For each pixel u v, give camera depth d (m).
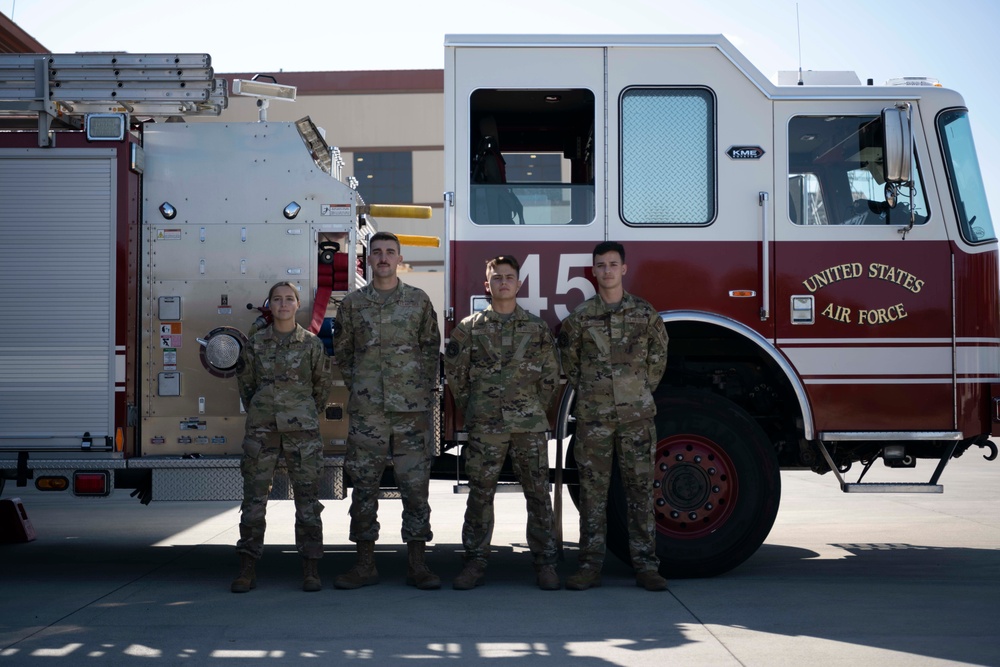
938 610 4.78
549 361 5.30
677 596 5.10
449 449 5.85
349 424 5.43
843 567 6.03
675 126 5.74
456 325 5.61
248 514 5.25
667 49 5.75
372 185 23.98
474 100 5.91
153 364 5.70
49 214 5.61
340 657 3.95
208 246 5.72
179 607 4.87
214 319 5.71
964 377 5.64
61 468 5.54
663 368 5.29
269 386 5.21
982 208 5.80
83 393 5.56
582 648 4.08
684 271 5.66
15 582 5.63
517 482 5.60
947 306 5.67
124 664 3.86
